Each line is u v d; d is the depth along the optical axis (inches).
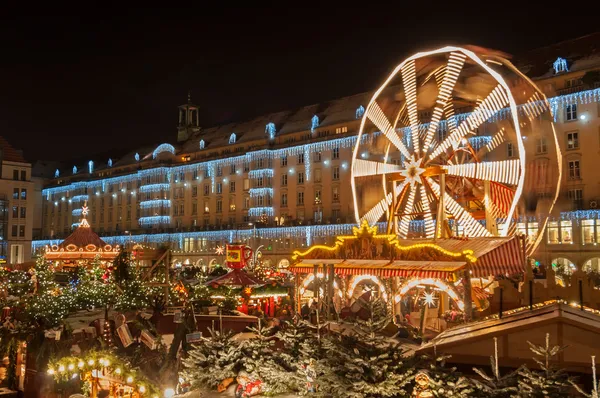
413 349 471.8
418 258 706.8
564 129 2149.4
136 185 4247.0
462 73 1034.1
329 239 2829.7
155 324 764.6
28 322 755.4
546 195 1927.9
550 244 2095.2
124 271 961.5
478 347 350.6
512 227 1061.8
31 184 3821.4
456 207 955.3
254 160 3393.2
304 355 420.2
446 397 324.8
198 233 3577.8
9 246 3690.9
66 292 993.5
